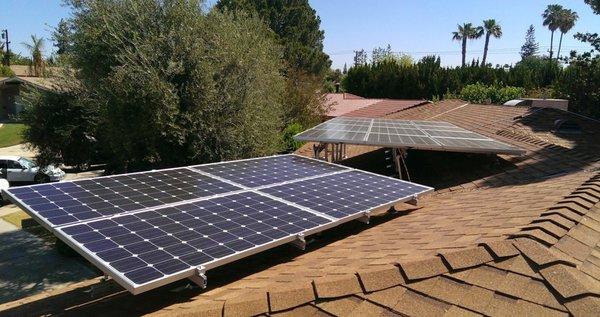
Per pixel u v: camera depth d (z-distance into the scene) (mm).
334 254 5582
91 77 15844
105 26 14844
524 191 6949
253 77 16938
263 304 3531
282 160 10125
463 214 6215
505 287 3141
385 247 5113
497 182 9148
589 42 19641
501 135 13336
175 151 15375
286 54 44125
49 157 19109
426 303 3176
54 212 5246
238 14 19031
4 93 50812
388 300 3293
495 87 36750
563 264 3289
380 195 7641
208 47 15898
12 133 41094
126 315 4621
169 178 7535
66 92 18344
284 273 5062
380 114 27625
